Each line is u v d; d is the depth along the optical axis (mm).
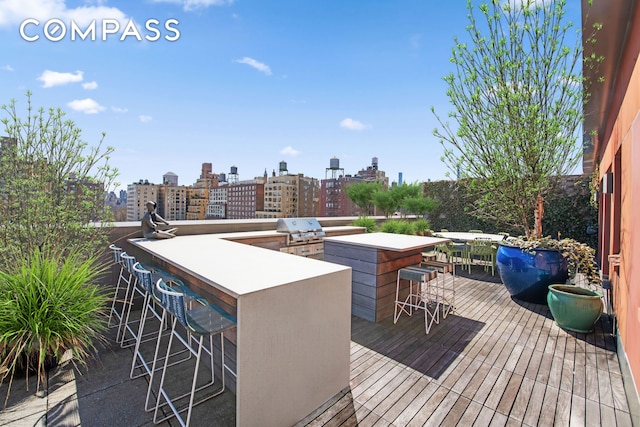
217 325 1928
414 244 3652
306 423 2029
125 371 2609
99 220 3688
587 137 5941
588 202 7570
